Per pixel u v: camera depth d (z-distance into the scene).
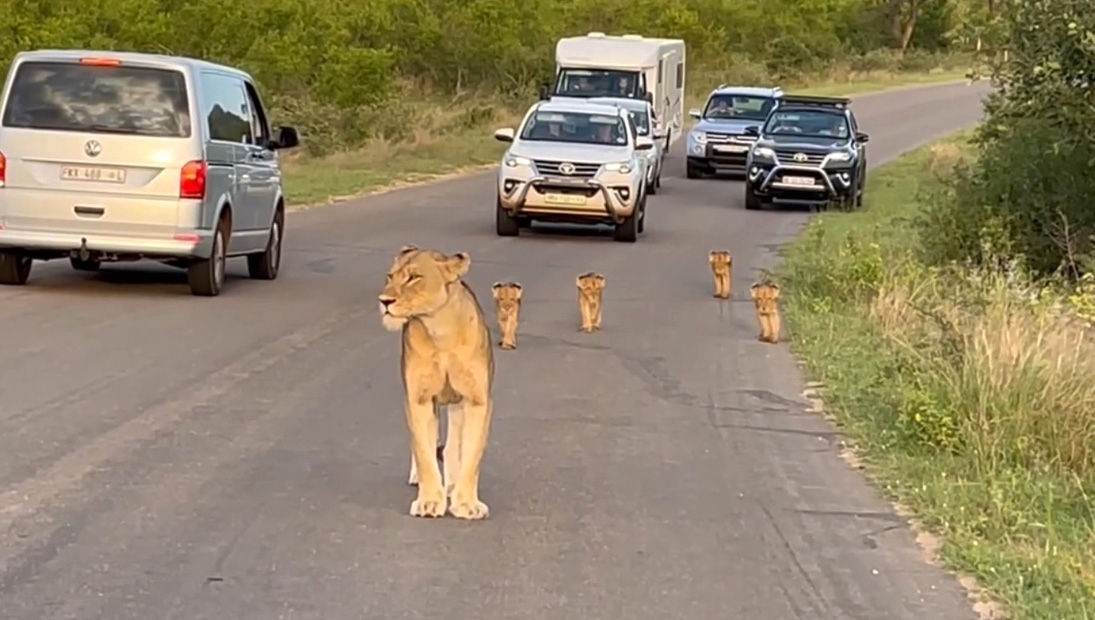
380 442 11.12
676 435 11.82
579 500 9.80
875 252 20.33
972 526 9.31
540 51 64.94
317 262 21.70
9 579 7.82
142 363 13.60
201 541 8.58
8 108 17.19
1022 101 20.39
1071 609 7.87
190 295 17.92
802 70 87.50
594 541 8.90
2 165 17.06
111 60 17.27
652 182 36.69
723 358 15.27
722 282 19.61
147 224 17.14
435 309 8.73
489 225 27.91
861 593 8.14
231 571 8.08
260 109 19.98
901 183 39.75
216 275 17.88
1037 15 19.56
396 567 8.26
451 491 9.42
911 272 18.92
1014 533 9.26
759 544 8.98
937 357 12.95
